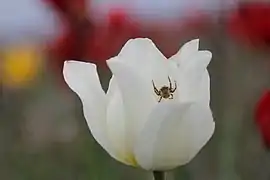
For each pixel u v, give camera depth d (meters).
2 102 1.26
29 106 1.26
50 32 1.02
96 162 0.89
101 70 0.92
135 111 0.40
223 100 0.88
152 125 0.39
